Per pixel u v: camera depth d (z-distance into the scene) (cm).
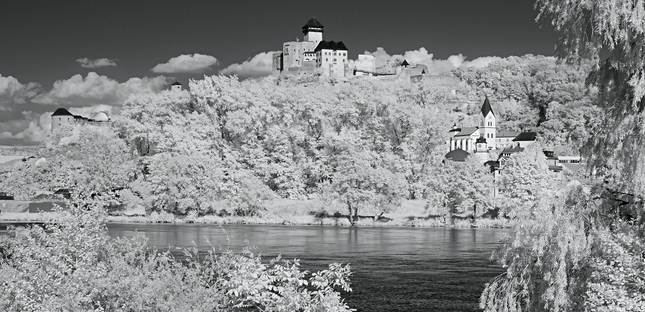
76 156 15850
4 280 2502
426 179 15225
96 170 14200
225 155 16212
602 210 2836
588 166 2827
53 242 2867
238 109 17350
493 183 14488
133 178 15400
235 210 14362
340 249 8656
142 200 14062
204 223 13625
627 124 2616
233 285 2717
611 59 2683
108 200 13762
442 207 13650
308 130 17738
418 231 12006
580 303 2734
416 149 16550
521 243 2914
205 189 14262
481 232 11769
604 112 2758
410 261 7525
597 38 2603
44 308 2377
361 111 18175
